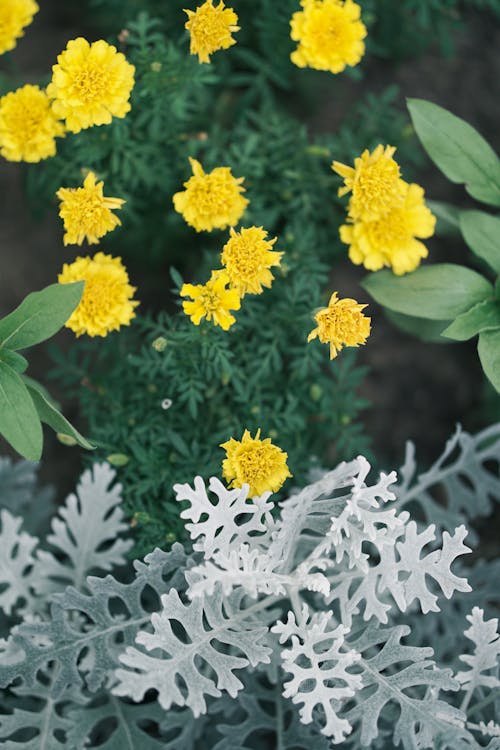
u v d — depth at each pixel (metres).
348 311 0.68
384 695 0.68
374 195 0.72
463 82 0.96
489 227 0.77
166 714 0.73
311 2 0.75
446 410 0.93
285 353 0.79
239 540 0.69
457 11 0.95
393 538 0.69
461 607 0.79
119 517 0.75
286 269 0.75
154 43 0.81
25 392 0.69
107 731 0.78
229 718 0.76
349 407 0.80
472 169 0.77
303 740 0.72
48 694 0.73
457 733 0.68
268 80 0.90
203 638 0.67
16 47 0.91
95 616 0.70
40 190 0.82
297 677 0.67
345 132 0.84
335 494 0.81
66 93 0.70
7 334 0.69
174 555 0.69
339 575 0.72
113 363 0.82
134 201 0.81
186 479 0.74
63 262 0.90
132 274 0.88
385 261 0.75
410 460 0.77
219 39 0.70
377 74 0.95
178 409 0.77
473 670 0.70
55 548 0.82
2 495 0.80
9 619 0.79
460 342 0.93
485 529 0.90
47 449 0.88
